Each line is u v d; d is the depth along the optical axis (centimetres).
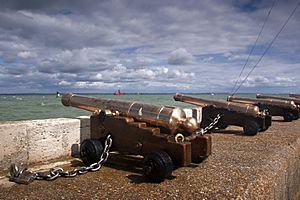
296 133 1001
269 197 411
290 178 611
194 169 507
